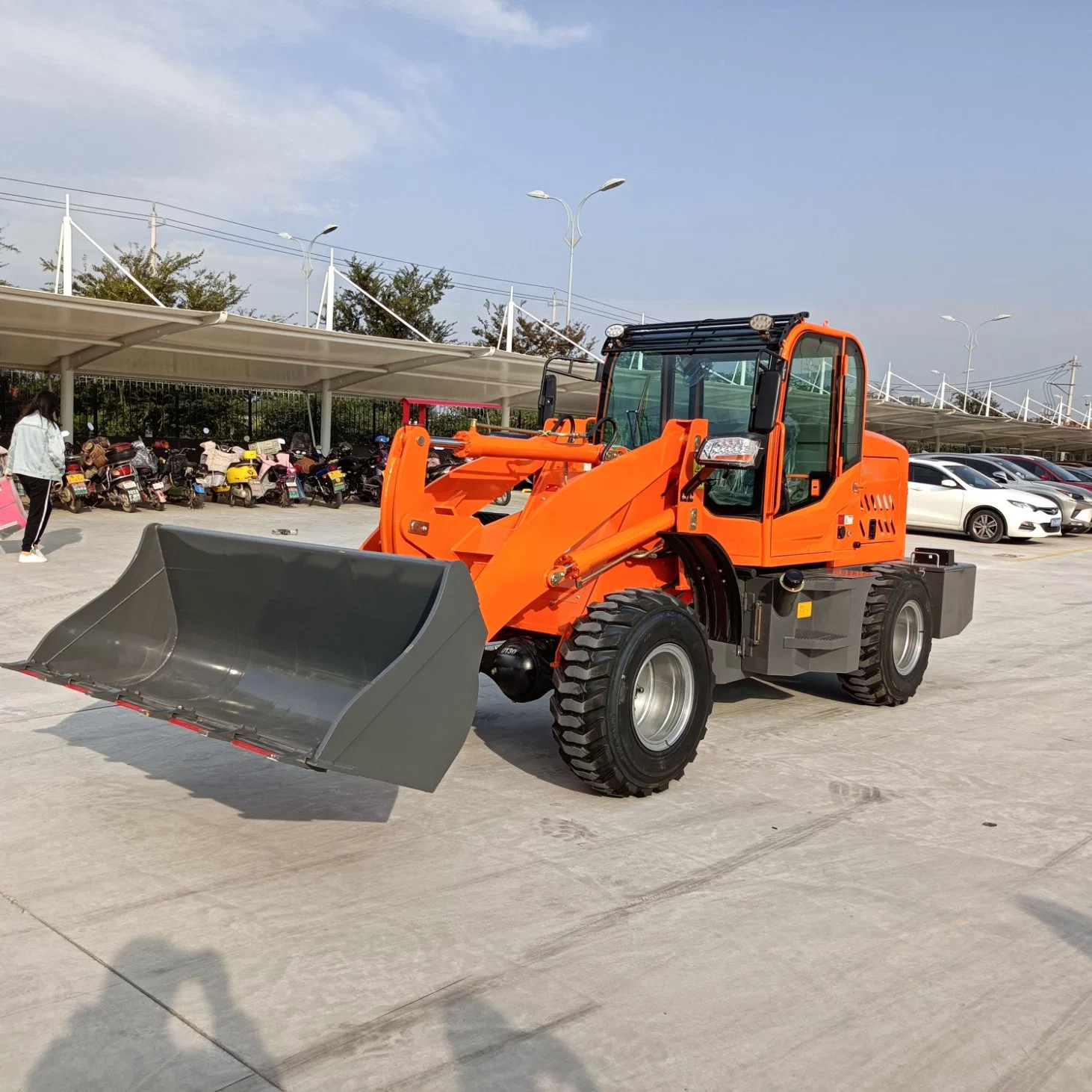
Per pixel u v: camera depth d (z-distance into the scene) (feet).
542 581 16.06
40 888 12.02
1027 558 54.80
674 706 16.08
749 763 17.74
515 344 126.82
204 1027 9.32
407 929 11.27
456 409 91.86
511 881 12.59
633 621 15.12
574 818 14.82
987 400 172.35
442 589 12.46
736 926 11.56
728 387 19.06
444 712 12.39
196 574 15.70
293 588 14.55
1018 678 25.58
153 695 14.79
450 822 14.51
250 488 60.54
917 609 22.08
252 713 14.16
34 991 9.84
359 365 66.95
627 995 10.05
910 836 14.51
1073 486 72.90
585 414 82.38
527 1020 9.56
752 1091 8.63
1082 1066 9.11
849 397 20.65
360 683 13.89
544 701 21.62
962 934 11.53
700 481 17.75
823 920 11.77
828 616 19.60
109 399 76.89
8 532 43.11
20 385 65.98
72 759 16.76
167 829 13.93
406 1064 8.86
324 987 10.04
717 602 18.08
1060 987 10.43
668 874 12.95
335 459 64.44
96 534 44.88
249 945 10.82
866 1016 9.80
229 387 75.51
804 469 19.56
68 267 51.29
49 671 14.64
